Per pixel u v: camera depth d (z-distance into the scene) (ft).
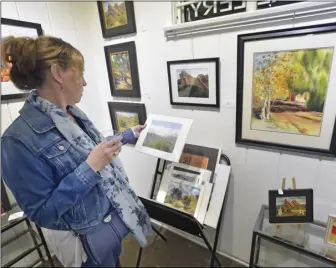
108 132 5.39
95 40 5.53
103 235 2.89
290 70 3.25
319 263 4.25
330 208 3.48
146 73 4.96
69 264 3.84
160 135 3.91
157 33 4.49
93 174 2.28
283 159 3.76
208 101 4.23
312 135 3.33
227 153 4.37
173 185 4.49
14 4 4.25
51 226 2.43
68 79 2.42
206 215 4.14
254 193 4.27
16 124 2.29
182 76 4.38
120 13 4.78
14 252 4.87
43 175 2.24
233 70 3.83
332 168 3.33
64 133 2.42
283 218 3.54
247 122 3.90
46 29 4.79
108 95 5.89
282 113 3.51
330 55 2.91
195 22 3.84
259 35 3.35
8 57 2.21
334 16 2.84
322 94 3.10
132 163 5.75
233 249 4.99
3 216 4.42
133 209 3.18
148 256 5.32
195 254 5.33
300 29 3.02
